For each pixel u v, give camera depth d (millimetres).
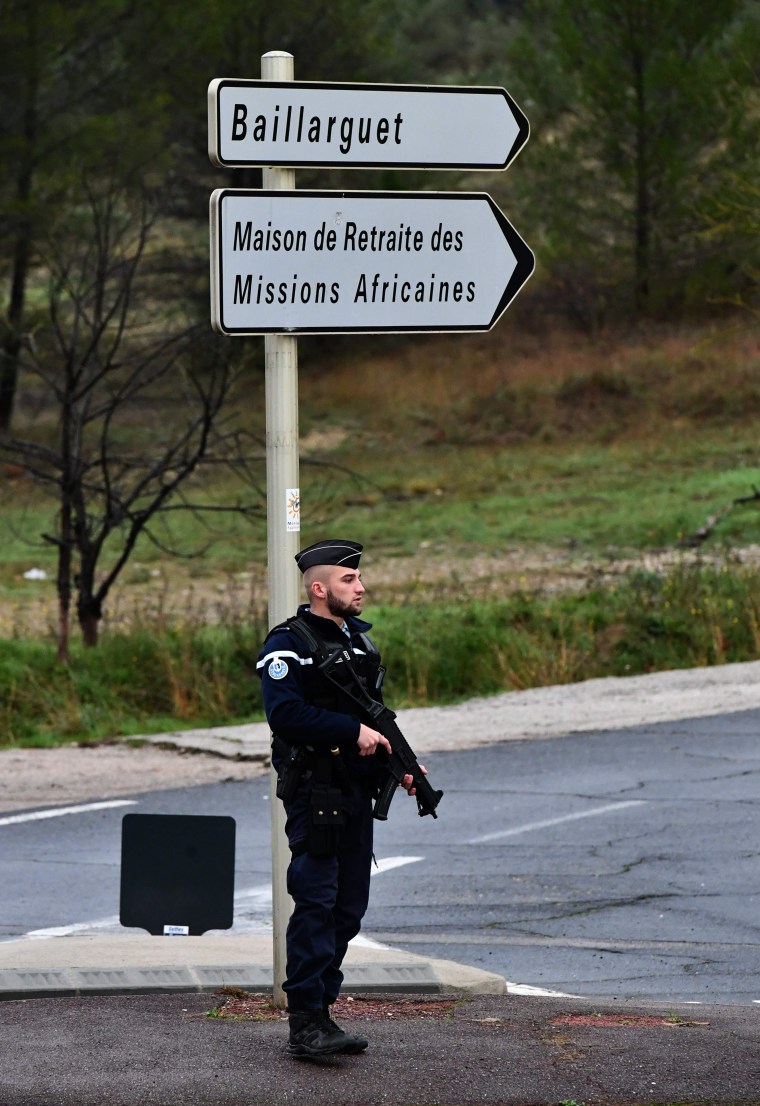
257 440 57344
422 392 127875
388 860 30203
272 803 17391
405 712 47594
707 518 87062
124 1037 16172
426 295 17312
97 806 35594
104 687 49469
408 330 17250
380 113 17094
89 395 56469
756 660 53969
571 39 123188
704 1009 18500
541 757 39812
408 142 17234
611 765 38438
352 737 15445
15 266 110625
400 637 54375
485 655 53312
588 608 58219
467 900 27125
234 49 128875
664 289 130250
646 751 39938
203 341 56500
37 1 108375
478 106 17406
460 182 128125
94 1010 17531
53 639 55688
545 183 127438
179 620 59562
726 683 49188
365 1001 18547
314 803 15477
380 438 121125
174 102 122000
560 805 34438
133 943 21250
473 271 17438
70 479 53469
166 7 117062
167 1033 16344
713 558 74938
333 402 130625
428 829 32719
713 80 115688
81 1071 14984
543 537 87500
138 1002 18016
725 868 28672
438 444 118562
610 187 127000
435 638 53875
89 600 54188
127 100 114312
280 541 16953
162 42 119375
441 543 88062
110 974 19094
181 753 42438
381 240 17078
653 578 60500
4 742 45344
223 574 82938
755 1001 20969
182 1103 14102
